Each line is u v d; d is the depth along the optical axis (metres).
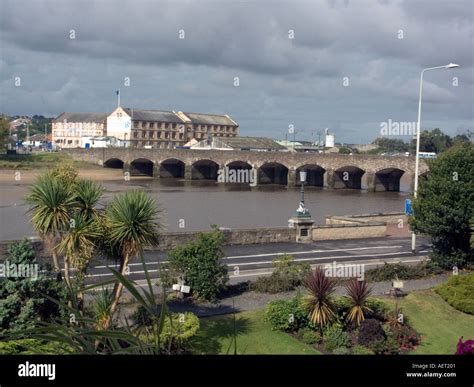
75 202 17.12
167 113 173.50
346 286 24.44
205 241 23.69
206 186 117.56
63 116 181.12
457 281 26.52
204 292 22.92
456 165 30.73
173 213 69.31
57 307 16.88
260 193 105.25
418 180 36.09
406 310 23.89
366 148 186.50
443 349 20.11
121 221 16.62
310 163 121.31
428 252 36.09
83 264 16.88
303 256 33.34
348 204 88.00
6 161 110.88
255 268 29.47
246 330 20.27
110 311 14.96
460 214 29.70
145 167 140.50
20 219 58.97
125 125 162.88
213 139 156.75
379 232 42.91
